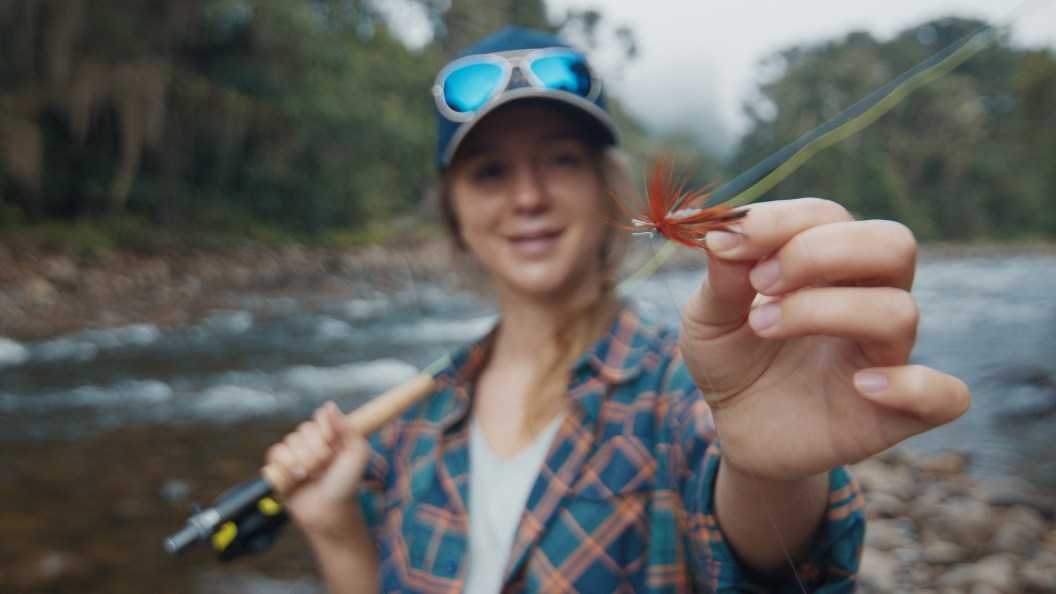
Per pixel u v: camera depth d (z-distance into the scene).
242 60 22.83
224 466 4.41
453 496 1.36
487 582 1.29
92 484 4.09
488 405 1.45
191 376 7.23
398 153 27.80
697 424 1.09
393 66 27.77
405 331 10.54
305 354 8.53
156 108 19.44
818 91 50.00
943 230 52.62
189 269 18.30
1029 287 16.73
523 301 1.48
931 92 53.84
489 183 1.51
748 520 0.93
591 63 1.54
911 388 0.65
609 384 1.28
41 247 17.34
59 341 9.53
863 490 4.05
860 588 2.85
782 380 0.78
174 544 1.34
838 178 46.50
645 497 1.18
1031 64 41.78
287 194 25.55
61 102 18.00
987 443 4.88
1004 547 3.19
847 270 0.64
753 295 0.73
